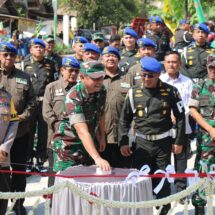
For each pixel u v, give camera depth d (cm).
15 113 610
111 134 766
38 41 961
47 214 464
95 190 488
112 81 775
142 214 509
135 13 5319
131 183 500
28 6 4562
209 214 513
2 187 614
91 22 4872
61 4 4956
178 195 491
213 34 1163
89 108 559
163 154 670
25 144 771
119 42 1065
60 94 748
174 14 2005
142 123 668
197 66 972
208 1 2378
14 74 770
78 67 743
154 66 649
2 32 1988
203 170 577
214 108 658
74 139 578
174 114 678
